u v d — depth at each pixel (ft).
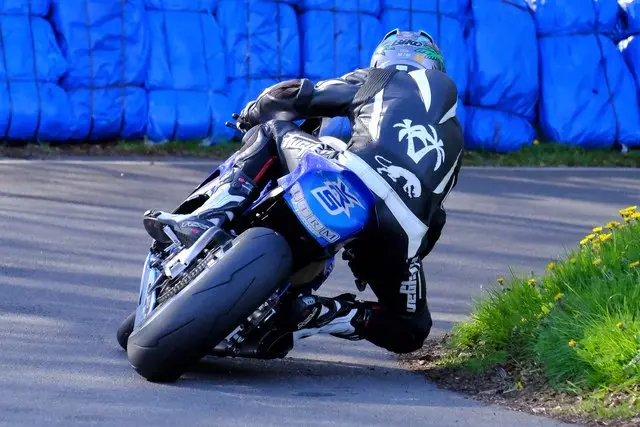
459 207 118.11
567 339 55.93
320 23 142.51
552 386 54.08
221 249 53.52
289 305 55.77
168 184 119.55
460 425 47.91
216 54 140.15
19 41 130.72
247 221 56.34
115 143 137.39
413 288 58.29
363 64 143.23
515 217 114.93
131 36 135.85
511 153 148.46
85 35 133.69
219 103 139.44
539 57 153.07
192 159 134.10
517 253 99.40
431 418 49.21
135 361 53.72
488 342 62.18
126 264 87.04
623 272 63.05
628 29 157.07
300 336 57.82
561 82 151.74
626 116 152.25
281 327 56.24
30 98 130.31
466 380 58.65
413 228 54.60
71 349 61.57
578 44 152.66
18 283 78.43
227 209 55.01
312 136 57.26
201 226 54.19
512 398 54.24
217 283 51.88
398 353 62.75
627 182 136.56
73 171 122.62
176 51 138.41
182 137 138.51
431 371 61.57
